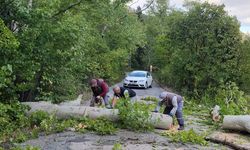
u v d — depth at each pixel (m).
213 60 27.48
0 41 10.76
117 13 30.14
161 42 40.97
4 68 10.31
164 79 41.31
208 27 28.36
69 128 11.62
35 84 14.79
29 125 11.67
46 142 10.02
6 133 10.59
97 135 11.07
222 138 10.98
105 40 30.94
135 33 35.88
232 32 27.69
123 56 33.12
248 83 26.88
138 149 9.55
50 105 12.67
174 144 10.36
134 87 33.59
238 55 27.09
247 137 11.73
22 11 12.39
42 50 13.12
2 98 11.98
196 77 27.47
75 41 13.99
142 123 11.98
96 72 26.73
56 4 14.20
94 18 25.61
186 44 29.50
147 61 63.84
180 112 12.71
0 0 12.24
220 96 20.64
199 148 10.03
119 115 12.10
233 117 12.34
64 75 15.52
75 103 16.47
